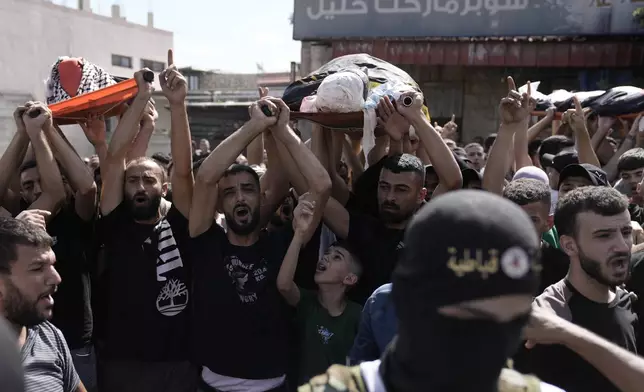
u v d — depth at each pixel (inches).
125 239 112.3
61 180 113.3
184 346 112.0
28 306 82.0
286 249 109.4
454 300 34.9
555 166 160.4
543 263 96.3
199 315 105.2
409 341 37.9
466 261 34.2
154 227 113.5
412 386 38.1
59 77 130.7
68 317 113.7
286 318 106.3
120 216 114.2
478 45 414.0
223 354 102.3
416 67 451.2
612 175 195.5
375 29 431.5
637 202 147.0
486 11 408.5
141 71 110.7
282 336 105.1
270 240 110.1
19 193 131.0
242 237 107.0
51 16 847.7
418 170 104.1
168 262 111.8
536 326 59.6
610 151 222.5
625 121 233.1
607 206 72.0
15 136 115.4
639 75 399.2
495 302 34.9
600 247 72.2
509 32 406.0
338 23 438.0
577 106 163.3
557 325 59.0
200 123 741.3
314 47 456.4
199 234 107.9
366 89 113.6
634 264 93.1
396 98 111.0
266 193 125.3
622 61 387.5
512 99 114.3
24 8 800.9
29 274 81.7
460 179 109.8
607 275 72.5
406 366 38.5
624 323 76.1
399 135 113.5
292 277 102.5
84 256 117.3
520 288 34.8
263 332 103.0
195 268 107.0
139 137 134.9
